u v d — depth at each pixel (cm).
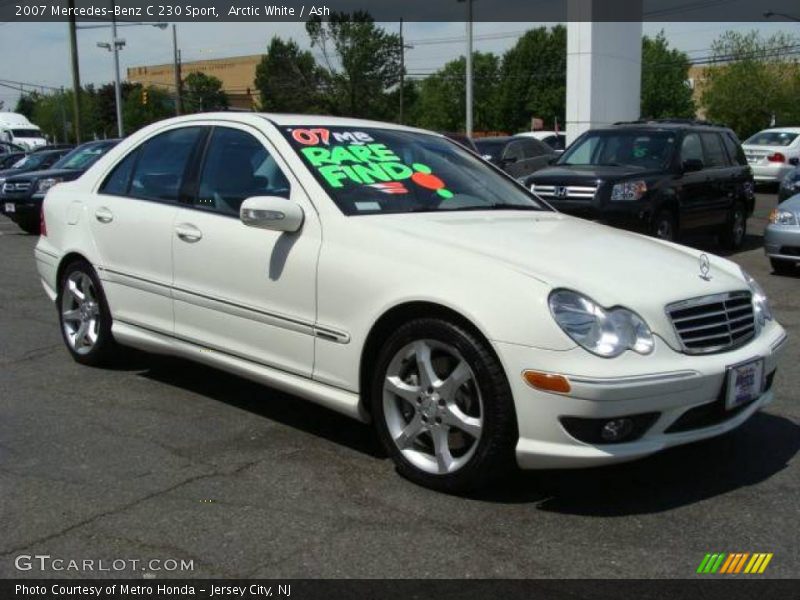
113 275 534
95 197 558
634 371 339
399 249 390
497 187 512
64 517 355
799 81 4519
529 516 358
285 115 497
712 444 443
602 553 328
